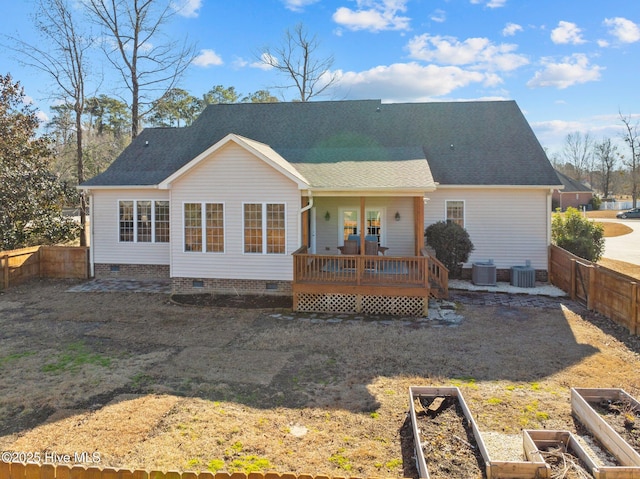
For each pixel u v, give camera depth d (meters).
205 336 10.28
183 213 13.95
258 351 9.19
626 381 7.39
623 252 24.30
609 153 71.75
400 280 12.11
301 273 12.58
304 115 20.09
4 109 20.03
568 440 5.01
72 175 36.44
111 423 6.07
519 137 17.83
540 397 6.78
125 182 17.06
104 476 3.80
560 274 15.11
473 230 16.45
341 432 5.80
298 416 6.27
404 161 15.03
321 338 10.05
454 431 5.44
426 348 9.23
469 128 18.55
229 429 5.89
